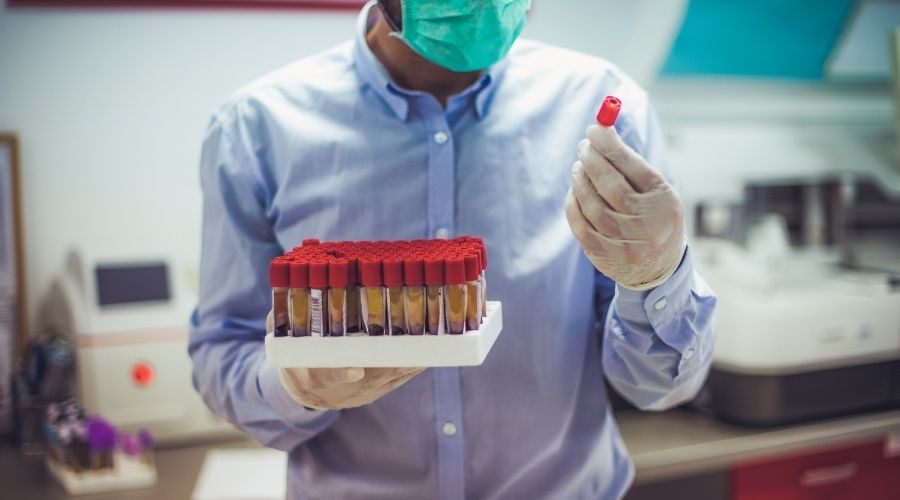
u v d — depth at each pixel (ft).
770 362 6.74
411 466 4.05
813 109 9.03
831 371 6.95
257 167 4.17
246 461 6.75
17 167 7.27
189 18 7.55
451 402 3.98
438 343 2.97
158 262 7.23
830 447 7.18
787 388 6.82
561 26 8.52
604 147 3.00
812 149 8.79
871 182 9.37
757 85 8.67
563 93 4.22
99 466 6.30
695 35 8.10
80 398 7.00
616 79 4.32
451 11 3.51
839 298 7.00
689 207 8.12
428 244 3.38
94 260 7.09
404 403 4.00
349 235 4.03
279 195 4.12
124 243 7.26
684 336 3.63
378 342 2.99
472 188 4.00
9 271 7.34
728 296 6.98
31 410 7.06
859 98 9.19
